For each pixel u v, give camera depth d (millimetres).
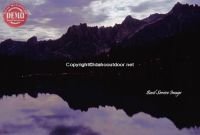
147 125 31719
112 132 29594
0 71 141625
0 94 68250
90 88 78375
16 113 42688
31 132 30516
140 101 50531
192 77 71062
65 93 68875
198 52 103250
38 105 50531
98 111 42562
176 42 131750
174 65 90062
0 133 30172
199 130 28406
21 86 88438
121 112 40656
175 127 29969
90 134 28703
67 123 34688
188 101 45375
